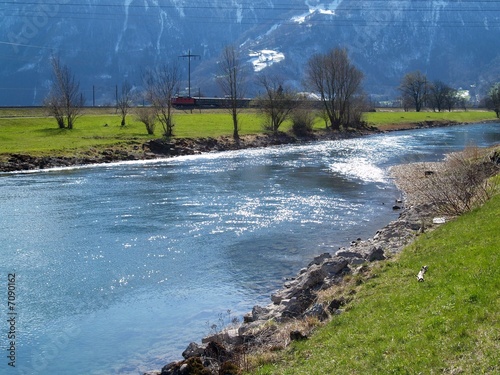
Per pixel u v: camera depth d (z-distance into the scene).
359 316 13.48
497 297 11.41
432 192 27.05
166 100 83.88
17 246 24.38
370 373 10.20
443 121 124.62
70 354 14.51
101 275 20.59
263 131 85.31
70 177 46.41
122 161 59.03
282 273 20.66
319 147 73.44
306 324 14.18
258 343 13.84
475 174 26.62
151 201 34.88
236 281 19.89
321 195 36.59
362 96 105.94
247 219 29.42
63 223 28.73
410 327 11.55
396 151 65.56
